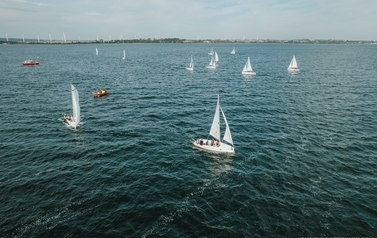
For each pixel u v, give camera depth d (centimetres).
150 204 3066
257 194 3278
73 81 9994
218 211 2977
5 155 4128
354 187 3409
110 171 3744
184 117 6031
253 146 4581
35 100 7156
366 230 2705
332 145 4578
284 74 11938
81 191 3275
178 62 17462
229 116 6094
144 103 7075
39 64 15262
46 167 3819
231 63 16762
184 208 3009
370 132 5112
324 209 3006
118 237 2583
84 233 2622
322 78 10775
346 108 6600
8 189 3278
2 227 2673
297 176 3662
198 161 4081
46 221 2770
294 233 2662
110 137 4881
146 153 4300
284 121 5750
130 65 15538
